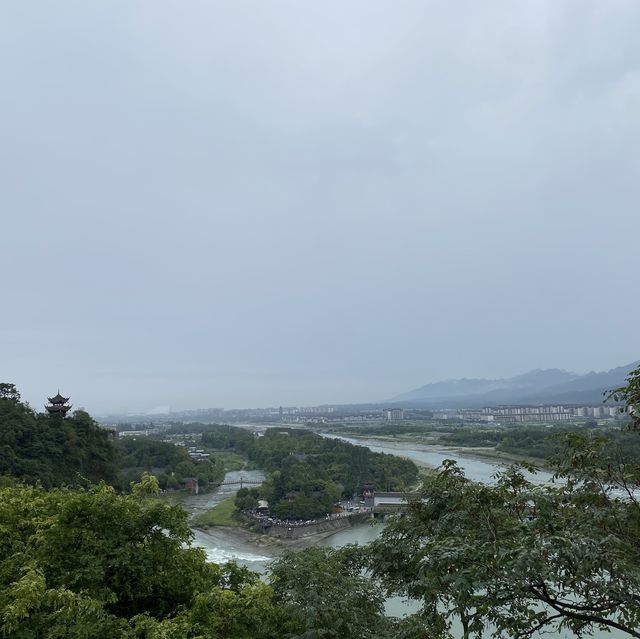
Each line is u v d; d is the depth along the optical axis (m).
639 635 8.45
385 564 13.70
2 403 76.00
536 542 8.57
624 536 9.68
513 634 8.94
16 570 14.21
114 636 12.00
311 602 12.66
